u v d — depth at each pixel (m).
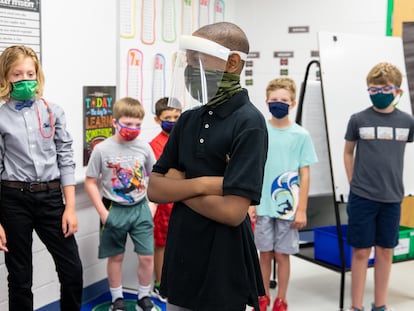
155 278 3.03
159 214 2.96
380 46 3.22
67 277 2.24
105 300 2.97
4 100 2.11
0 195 2.12
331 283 3.34
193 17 3.71
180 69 1.55
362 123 2.66
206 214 1.47
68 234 2.21
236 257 1.48
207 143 1.49
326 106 3.01
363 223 2.65
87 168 2.66
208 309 1.46
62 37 2.62
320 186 3.25
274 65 4.25
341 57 3.09
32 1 2.43
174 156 1.60
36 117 2.12
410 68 3.79
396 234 2.70
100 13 2.84
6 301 2.42
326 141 3.23
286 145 2.66
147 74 3.25
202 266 1.48
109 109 2.96
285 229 2.70
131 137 2.62
